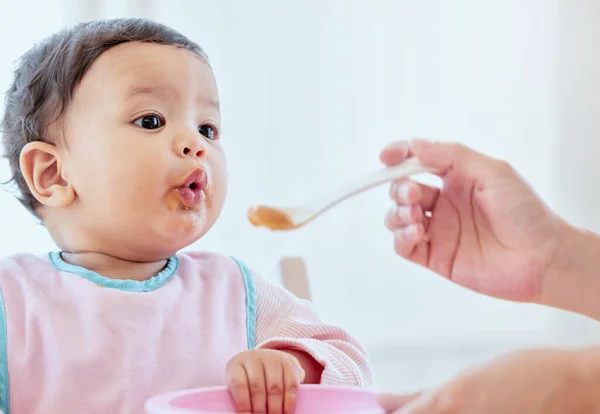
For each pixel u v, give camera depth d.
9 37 1.64
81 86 1.01
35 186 1.04
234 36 1.87
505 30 2.10
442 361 2.02
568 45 2.15
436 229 0.90
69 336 0.93
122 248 1.01
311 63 1.93
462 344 2.04
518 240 0.86
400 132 1.99
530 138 2.12
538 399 0.53
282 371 0.88
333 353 1.00
